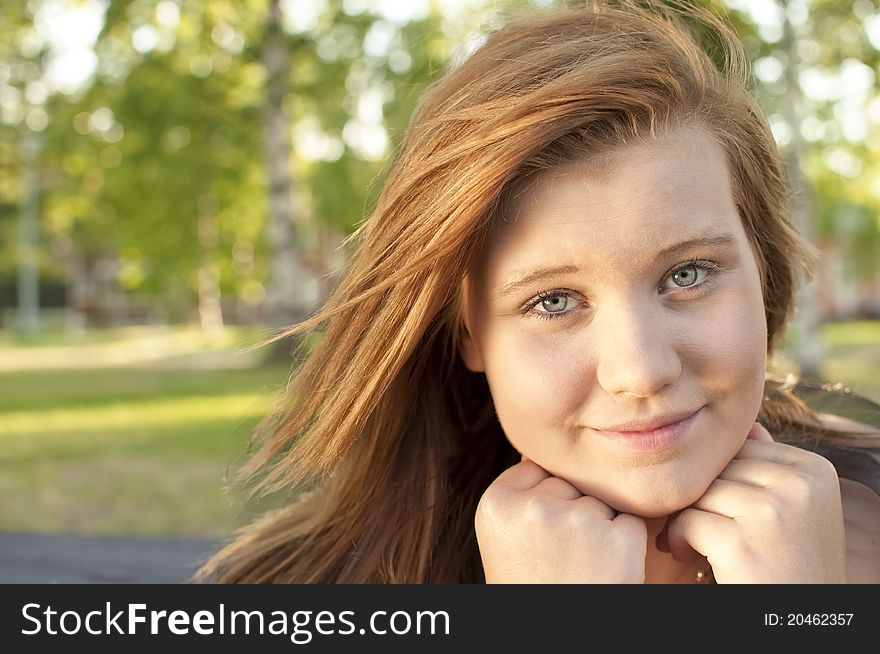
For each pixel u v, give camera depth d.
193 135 12.04
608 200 0.84
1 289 34.69
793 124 8.55
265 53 11.39
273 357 13.69
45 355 17.55
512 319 0.90
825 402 1.38
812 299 9.77
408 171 0.98
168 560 1.86
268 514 1.32
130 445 6.10
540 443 0.91
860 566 1.03
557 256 0.85
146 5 10.90
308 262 15.02
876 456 1.14
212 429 6.82
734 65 1.08
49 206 22.73
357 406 1.02
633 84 0.86
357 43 10.77
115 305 36.34
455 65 1.20
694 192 0.85
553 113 0.84
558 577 0.91
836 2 8.86
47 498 4.40
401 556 1.18
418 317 0.96
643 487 0.87
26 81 11.95
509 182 0.87
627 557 0.90
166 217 14.68
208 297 27.72
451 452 1.21
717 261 0.86
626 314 0.84
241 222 18.03
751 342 0.86
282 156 11.83
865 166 12.18
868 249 24.03
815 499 0.90
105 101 11.70
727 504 0.92
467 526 1.22
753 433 1.02
